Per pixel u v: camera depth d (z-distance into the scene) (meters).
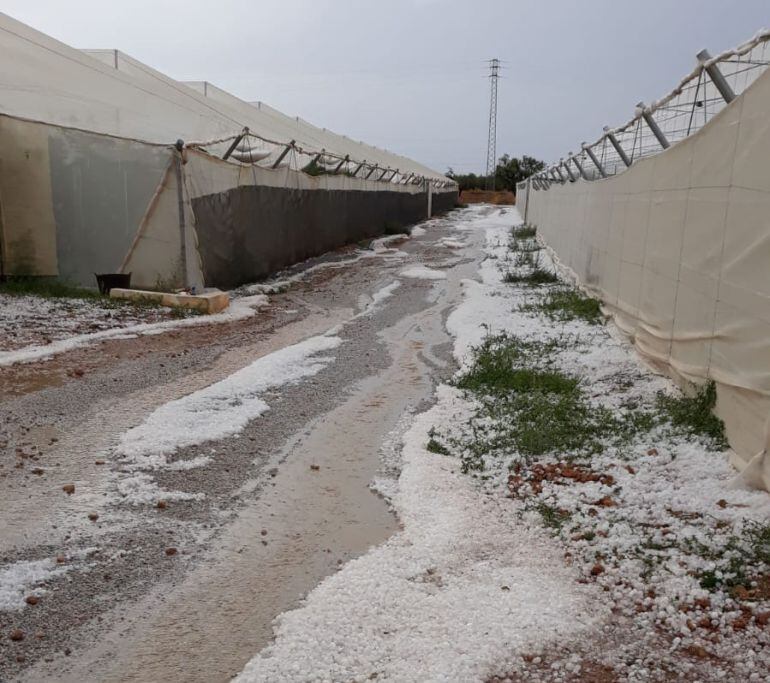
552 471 4.78
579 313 10.59
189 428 5.41
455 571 3.55
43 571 3.42
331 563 3.65
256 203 14.43
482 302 11.84
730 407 4.98
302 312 11.27
